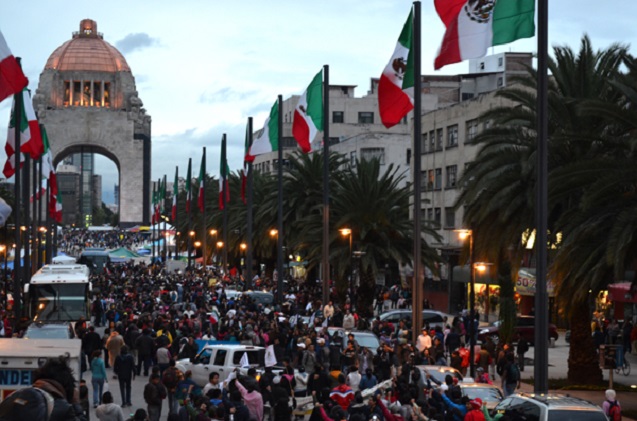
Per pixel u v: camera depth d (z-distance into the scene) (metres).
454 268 68.38
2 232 84.50
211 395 21.38
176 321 41.69
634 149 25.20
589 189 25.47
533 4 24.11
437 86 128.88
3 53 28.39
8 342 18.36
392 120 35.03
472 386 24.56
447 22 25.69
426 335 34.34
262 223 71.50
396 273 81.75
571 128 31.84
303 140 48.38
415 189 34.56
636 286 29.02
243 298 54.44
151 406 23.38
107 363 38.53
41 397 5.66
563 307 28.09
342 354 31.81
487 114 33.78
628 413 28.00
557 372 39.00
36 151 48.41
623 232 24.33
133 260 116.25
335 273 58.88
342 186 55.69
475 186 32.25
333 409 18.45
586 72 32.44
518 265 33.06
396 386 23.69
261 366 29.30
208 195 116.56
